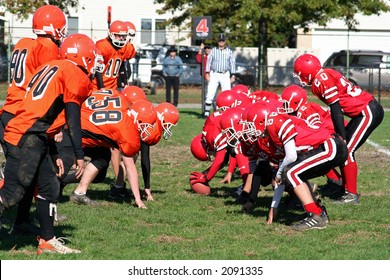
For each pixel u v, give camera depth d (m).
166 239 11.88
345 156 12.77
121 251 10.99
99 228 12.43
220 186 17.31
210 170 15.80
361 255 10.92
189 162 21.47
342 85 15.06
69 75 10.25
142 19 61.75
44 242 10.84
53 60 10.95
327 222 13.15
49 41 11.83
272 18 48.81
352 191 15.38
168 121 14.61
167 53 50.00
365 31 66.12
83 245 11.27
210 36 37.91
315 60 14.79
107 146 14.09
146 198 15.51
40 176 10.59
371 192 16.91
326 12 50.22
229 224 13.10
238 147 15.10
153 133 14.35
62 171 11.71
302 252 11.07
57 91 10.23
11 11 52.09
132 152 13.96
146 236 12.02
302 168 12.57
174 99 38.94
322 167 12.64
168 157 22.48
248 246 11.41
